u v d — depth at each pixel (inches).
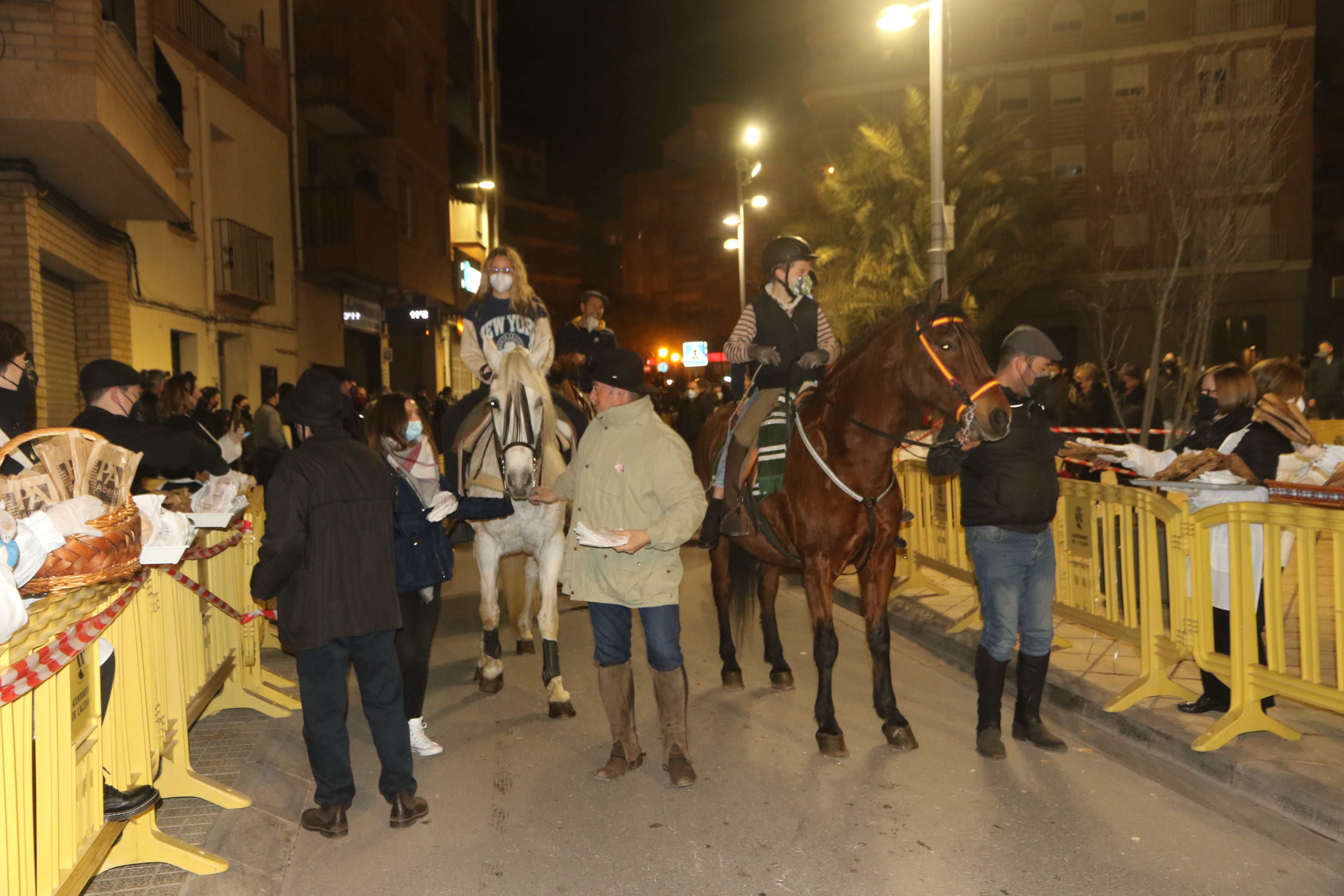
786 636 304.8
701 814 171.2
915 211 884.0
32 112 317.4
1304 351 1221.1
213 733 211.2
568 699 230.5
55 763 112.6
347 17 789.9
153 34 521.7
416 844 161.8
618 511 180.4
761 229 2539.4
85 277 458.0
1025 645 201.8
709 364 1444.4
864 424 192.7
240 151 662.5
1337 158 1362.0
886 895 140.9
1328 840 156.9
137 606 145.2
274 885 148.8
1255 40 1183.6
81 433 122.3
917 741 205.3
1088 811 169.2
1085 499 246.2
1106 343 1127.0
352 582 161.2
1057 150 1318.9
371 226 824.3
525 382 220.4
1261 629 224.2
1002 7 1342.3
